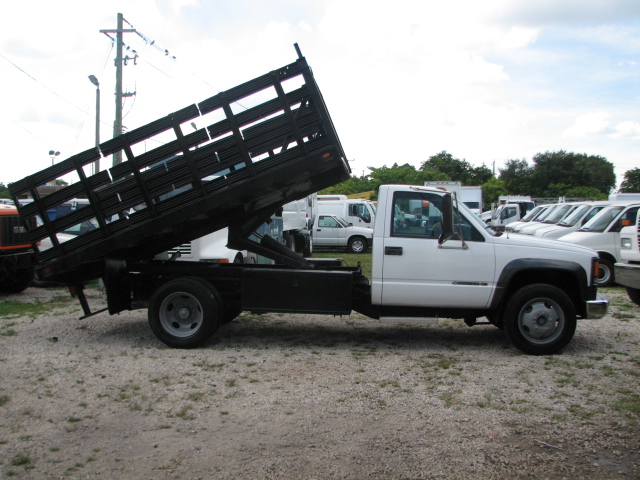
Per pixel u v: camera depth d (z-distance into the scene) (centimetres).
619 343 755
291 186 737
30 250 1168
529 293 683
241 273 733
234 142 682
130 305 779
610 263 1348
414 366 643
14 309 1010
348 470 393
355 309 730
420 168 8569
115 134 2211
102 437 447
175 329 730
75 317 934
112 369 628
